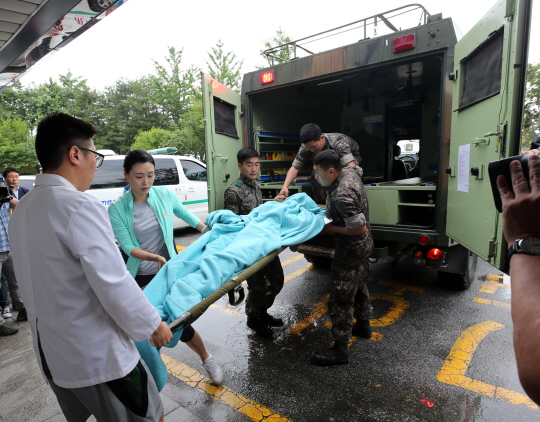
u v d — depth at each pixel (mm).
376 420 2000
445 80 3020
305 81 3826
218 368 2375
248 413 2096
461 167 2777
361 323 2881
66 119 1202
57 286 1118
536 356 467
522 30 1933
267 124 4910
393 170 6836
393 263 3627
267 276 2920
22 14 2898
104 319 1183
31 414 2154
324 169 2312
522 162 607
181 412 2117
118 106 40344
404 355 2650
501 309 3369
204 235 2279
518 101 1987
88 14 2936
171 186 6984
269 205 2701
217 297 1639
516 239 591
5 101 27281
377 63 3352
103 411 1227
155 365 1475
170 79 27266
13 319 3557
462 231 2762
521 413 2004
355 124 6844
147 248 2260
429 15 3207
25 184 5375
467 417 1990
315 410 2102
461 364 2502
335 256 2475
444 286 3979
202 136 18953
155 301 1713
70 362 1146
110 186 6066
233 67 20703
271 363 2631
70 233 1079
